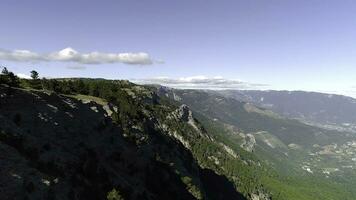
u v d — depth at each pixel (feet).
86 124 358.64
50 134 294.25
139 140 479.00
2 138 235.61
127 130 452.76
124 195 333.01
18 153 230.68
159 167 503.61
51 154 271.90
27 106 289.33
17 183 205.87
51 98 326.44
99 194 287.89
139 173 423.23
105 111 422.82
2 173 204.33
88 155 328.70
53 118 309.01
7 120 258.57
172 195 480.23
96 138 363.56
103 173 328.49
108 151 377.30
